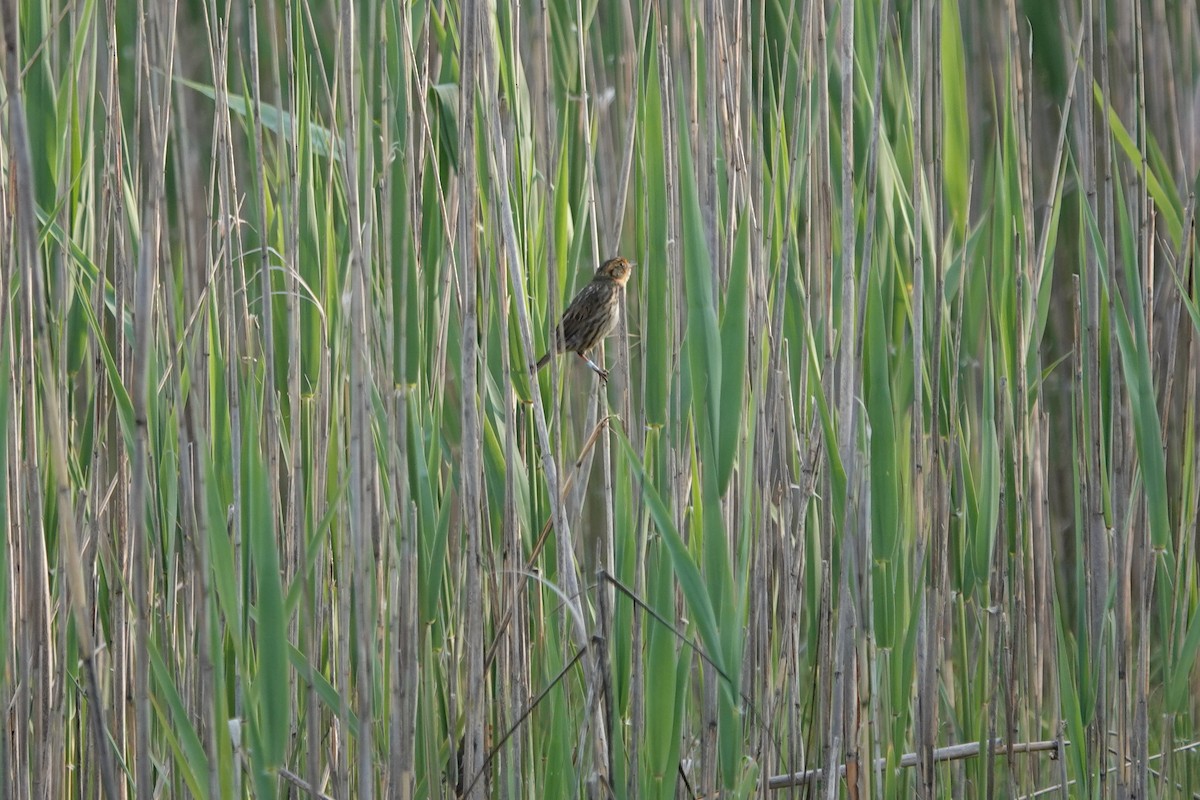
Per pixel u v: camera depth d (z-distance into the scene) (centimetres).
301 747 682
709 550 565
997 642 691
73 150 626
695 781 719
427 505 630
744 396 570
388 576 635
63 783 645
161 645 662
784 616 676
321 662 680
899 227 699
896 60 773
